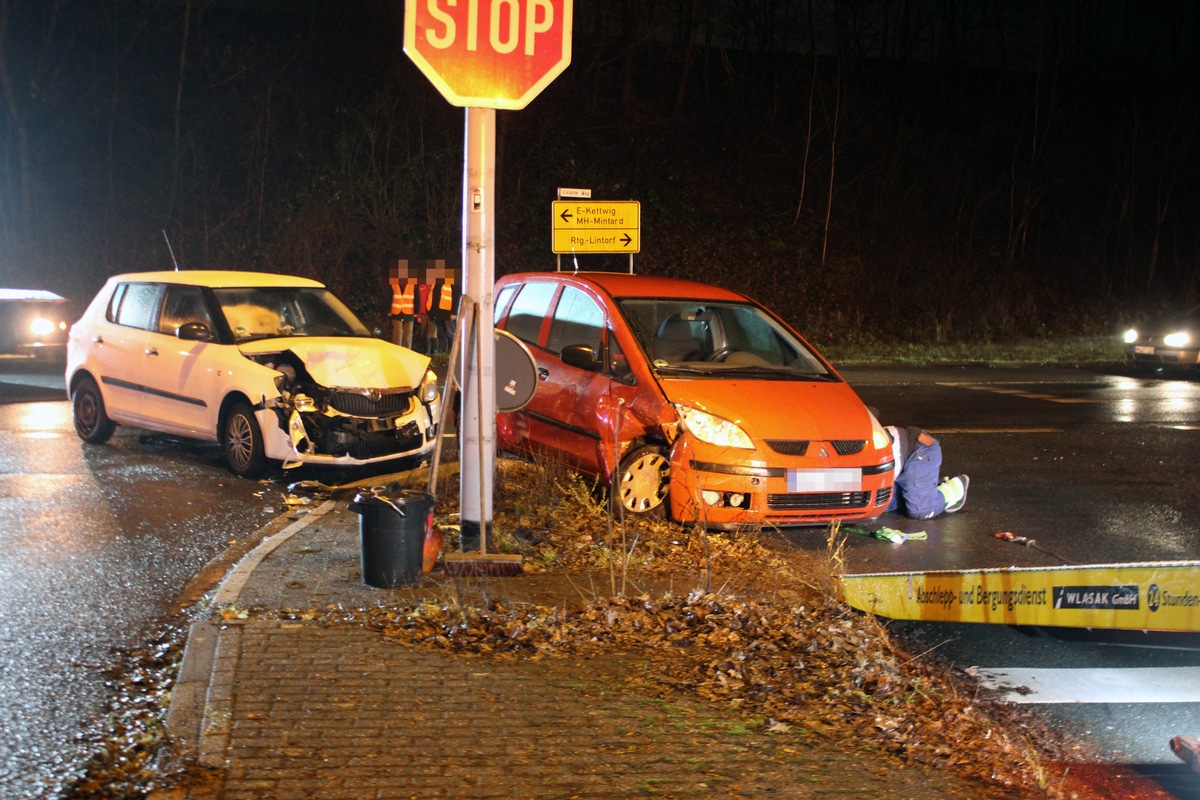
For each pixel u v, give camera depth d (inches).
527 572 271.7
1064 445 530.9
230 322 412.5
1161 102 1453.0
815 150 1289.4
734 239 1211.9
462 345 294.0
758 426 327.6
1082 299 1322.6
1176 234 1395.2
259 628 220.4
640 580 270.2
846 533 350.9
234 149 1087.6
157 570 277.4
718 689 199.8
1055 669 232.2
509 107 284.8
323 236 1035.9
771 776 165.9
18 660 211.9
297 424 377.1
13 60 1036.5
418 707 184.9
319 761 163.6
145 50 1115.3
